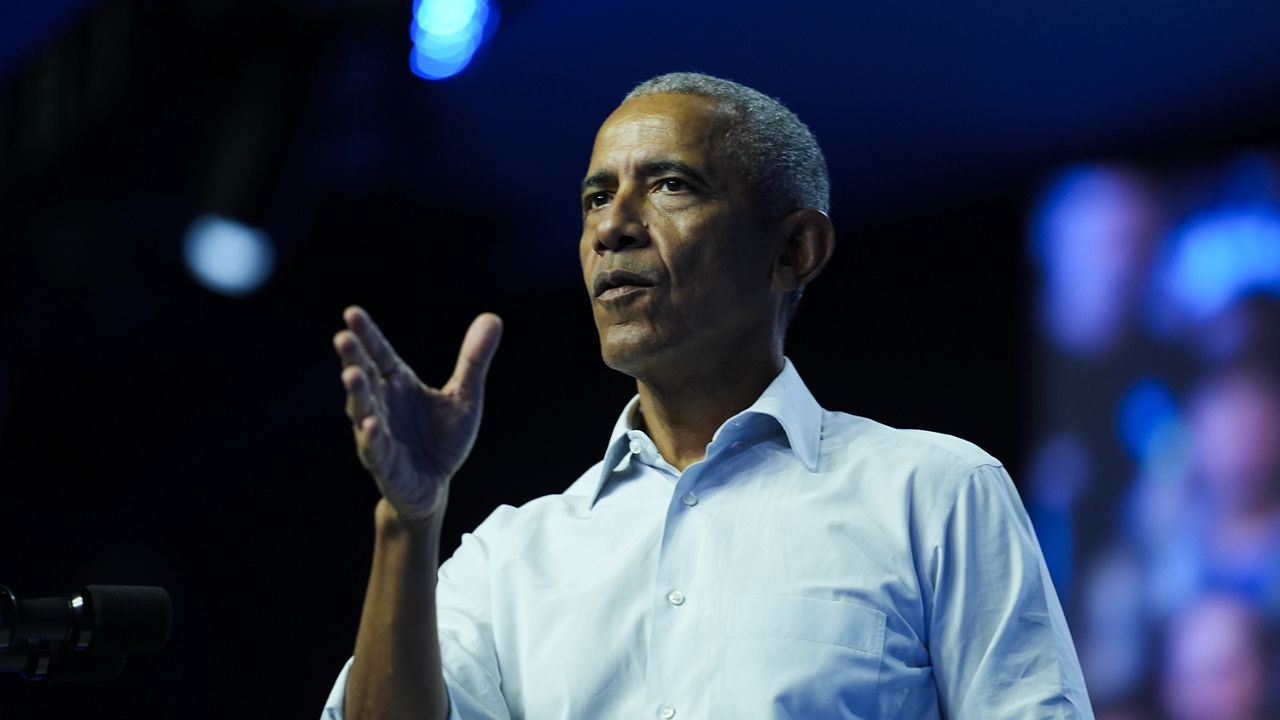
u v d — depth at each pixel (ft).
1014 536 10.48
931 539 10.43
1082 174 32.01
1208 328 29.84
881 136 33.78
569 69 32.37
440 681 9.88
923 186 35.04
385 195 34.55
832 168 34.88
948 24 30.19
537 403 41.75
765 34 30.96
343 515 43.50
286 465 42.83
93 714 39.22
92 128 29.35
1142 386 30.37
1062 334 31.50
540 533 11.42
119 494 41.24
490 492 42.19
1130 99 31.30
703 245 11.17
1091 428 30.78
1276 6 28.25
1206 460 29.37
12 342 35.86
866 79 32.01
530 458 41.78
